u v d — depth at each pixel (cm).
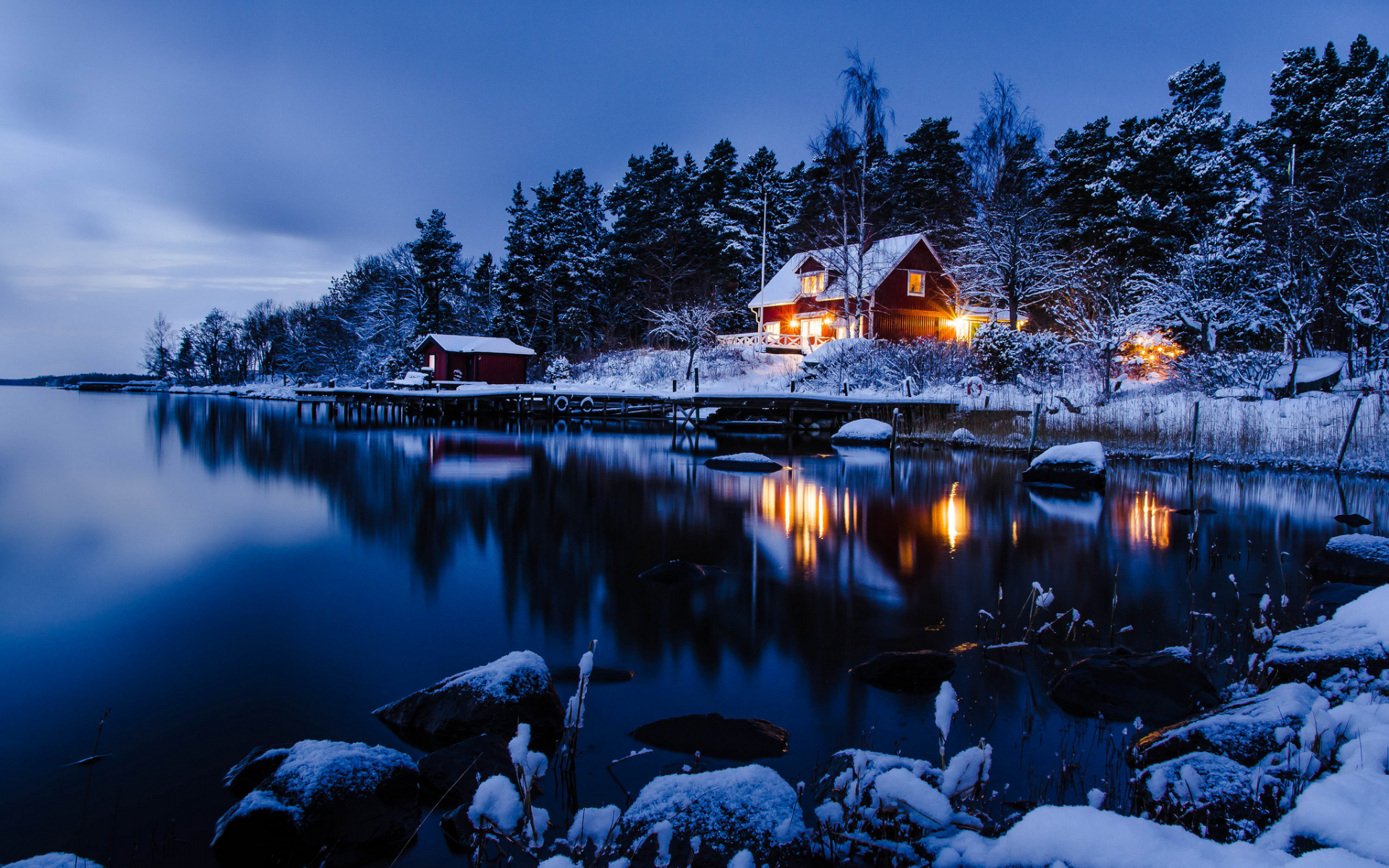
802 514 1254
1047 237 3438
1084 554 984
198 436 2844
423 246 6031
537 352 5222
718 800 318
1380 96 3509
